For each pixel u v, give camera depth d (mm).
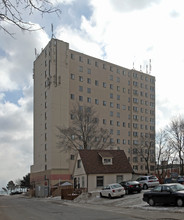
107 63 90250
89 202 31938
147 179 39188
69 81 78750
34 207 27281
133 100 96625
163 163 63625
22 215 19500
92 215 17906
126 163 44375
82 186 42281
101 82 87438
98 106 85125
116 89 91812
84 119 57750
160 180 46969
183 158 63000
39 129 82062
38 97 84188
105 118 86688
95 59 86750
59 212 20734
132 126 94625
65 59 77562
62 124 74000
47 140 75188
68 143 61812
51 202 35906
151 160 89812
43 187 60531
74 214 18875
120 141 90375
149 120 101375
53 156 71812
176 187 21672
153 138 82500
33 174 85438
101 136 58938
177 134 61875
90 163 42375
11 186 150625
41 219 16469
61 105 74938
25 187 118250
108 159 43250
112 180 42062
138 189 34750
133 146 92625
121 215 17469
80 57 82750
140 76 101000
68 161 73562
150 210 20219
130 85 97188
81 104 80125
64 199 40438
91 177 40969
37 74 86000
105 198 32969
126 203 26641
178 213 17531
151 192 22625
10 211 23547
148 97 102688
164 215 16719
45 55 79688
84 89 82062
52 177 70812
